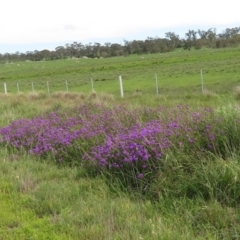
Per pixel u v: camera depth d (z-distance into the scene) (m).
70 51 169.88
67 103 16.31
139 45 151.62
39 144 8.87
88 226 4.83
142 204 5.35
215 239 4.28
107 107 12.15
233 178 5.02
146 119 9.26
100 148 7.18
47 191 6.11
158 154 6.14
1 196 6.08
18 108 15.99
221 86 25.27
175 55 109.81
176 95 18.81
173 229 4.61
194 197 5.29
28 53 174.62
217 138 6.20
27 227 4.94
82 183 6.43
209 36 144.75
